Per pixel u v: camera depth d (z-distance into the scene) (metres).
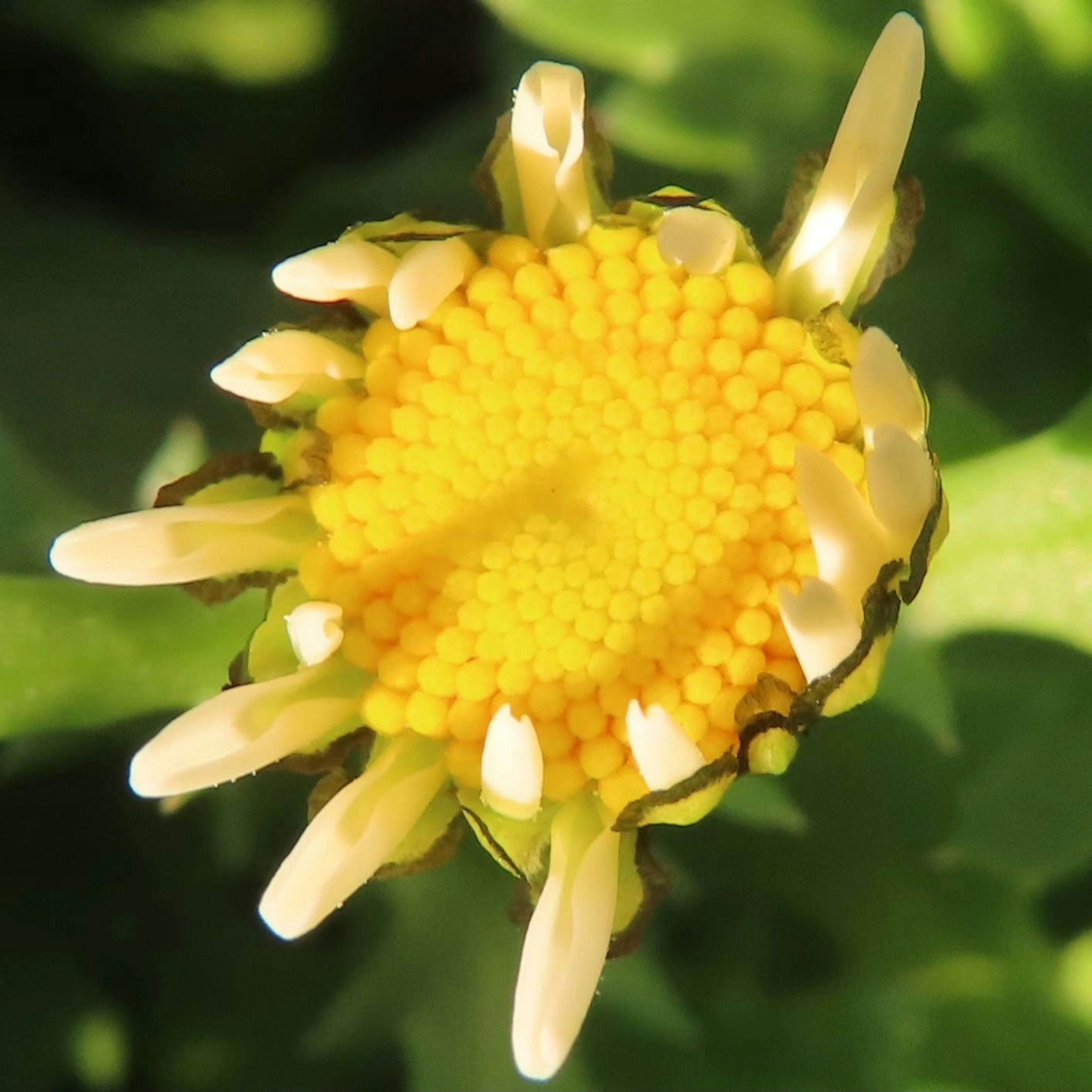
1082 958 0.17
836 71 0.17
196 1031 0.18
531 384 0.16
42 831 0.18
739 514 0.16
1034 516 0.16
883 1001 0.17
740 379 0.16
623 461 0.16
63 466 0.18
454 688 0.16
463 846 0.17
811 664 0.15
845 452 0.15
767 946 0.18
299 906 0.15
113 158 0.18
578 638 0.15
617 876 0.15
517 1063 0.15
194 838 0.18
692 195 0.16
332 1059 0.18
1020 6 0.17
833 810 0.17
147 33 0.18
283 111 0.18
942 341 0.17
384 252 0.15
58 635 0.16
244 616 0.16
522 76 0.18
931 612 0.16
